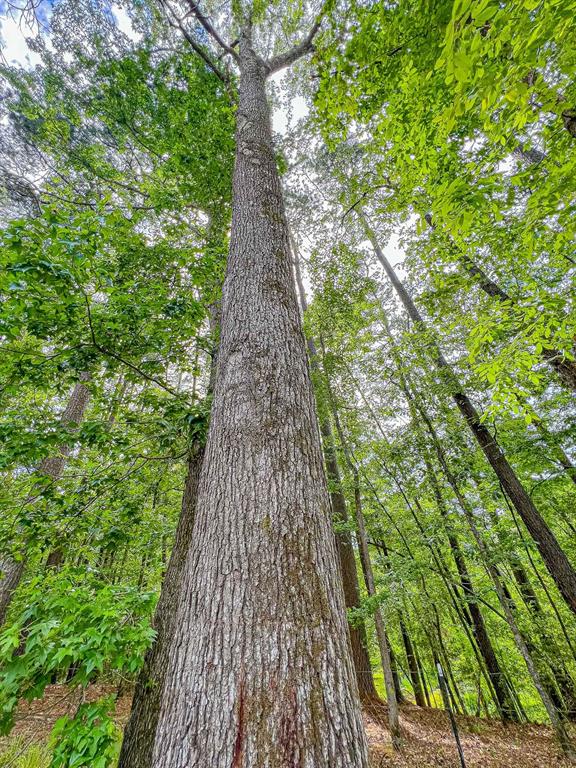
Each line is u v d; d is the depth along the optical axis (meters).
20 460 3.39
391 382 8.21
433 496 7.39
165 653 3.02
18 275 2.68
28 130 7.15
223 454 1.67
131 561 7.78
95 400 4.24
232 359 2.06
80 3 6.73
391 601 5.80
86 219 3.27
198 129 6.78
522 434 7.63
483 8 1.40
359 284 7.52
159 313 4.26
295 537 1.36
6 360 3.35
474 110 3.84
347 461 6.87
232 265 2.72
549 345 3.71
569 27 1.63
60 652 1.93
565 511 8.34
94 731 1.89
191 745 1.01
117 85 7.18
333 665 1.11
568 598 5.66
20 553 3.57
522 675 7.71
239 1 7.51
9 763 3.00
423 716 7.39
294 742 0.94
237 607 1.20
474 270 6.66
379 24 3.74
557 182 2.94
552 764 5.03
